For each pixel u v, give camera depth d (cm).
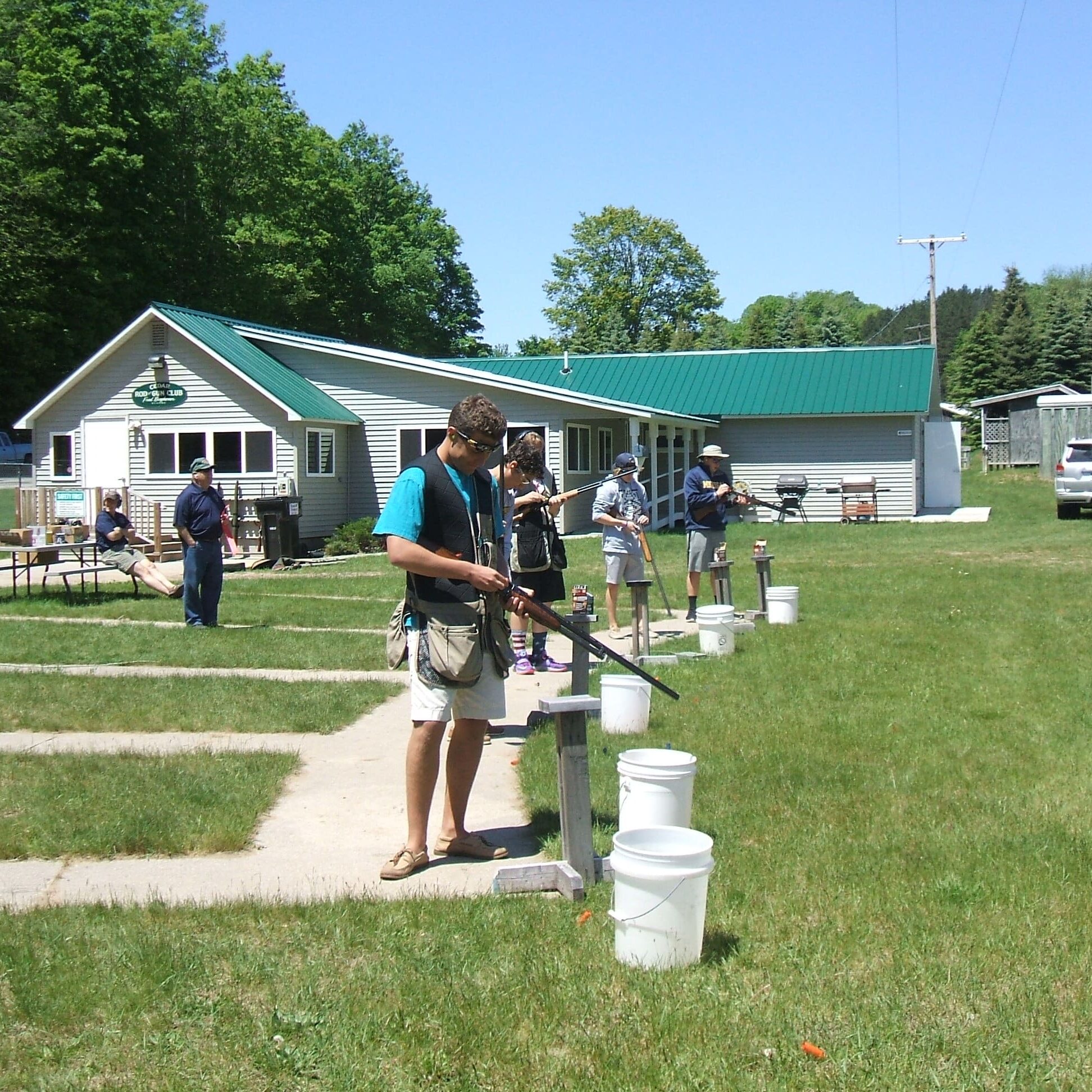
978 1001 382
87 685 920
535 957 416
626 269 7856
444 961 412
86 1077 339
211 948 422
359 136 5684
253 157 4516
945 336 12631
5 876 516
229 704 852
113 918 454
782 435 3127
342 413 2703
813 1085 332
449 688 505
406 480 500
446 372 2639
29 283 3638
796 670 971
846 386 3114
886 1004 378
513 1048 354
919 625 1224
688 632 1208
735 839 546
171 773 666
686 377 3306
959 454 3331
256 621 1326
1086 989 391
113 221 3784
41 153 3625
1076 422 4331
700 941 412
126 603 1498
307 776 679
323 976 403
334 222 4953
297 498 2177
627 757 524
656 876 402
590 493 2845
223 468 2561
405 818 599
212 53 4588
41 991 388
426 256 5441
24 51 3681
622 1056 348
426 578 504
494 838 565
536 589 981
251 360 2608
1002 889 480
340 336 5072
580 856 489
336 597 1583
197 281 4191
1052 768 675
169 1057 352
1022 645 1096
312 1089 335
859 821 573
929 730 763
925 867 507
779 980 398
